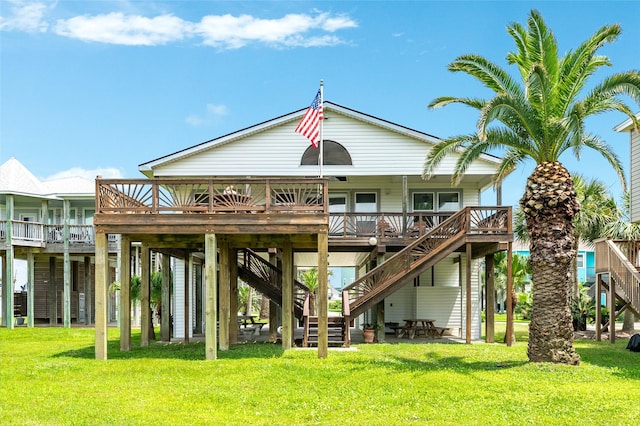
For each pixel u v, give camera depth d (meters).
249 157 22.23
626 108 13.56
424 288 23.06
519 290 45.62
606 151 14.49
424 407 9.62
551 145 14.09
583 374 12.40
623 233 25.00
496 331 28.16
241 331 23.62
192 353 15.91
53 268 31.16
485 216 19.58
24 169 32.00
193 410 9.39
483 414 9.15
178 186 15.23
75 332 24.61
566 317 13.50
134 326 31.09
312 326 19.06
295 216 14.71
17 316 33.16
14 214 32.94
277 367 13.16
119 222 14.68
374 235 20.55
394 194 23.44
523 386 11.12
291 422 8.73
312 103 19.69
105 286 14.79
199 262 25.16
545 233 13.56
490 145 14.99
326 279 14.75
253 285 19.67
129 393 10.55
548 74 13.98
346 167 21.92
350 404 9.82
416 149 21.86
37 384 11.38
